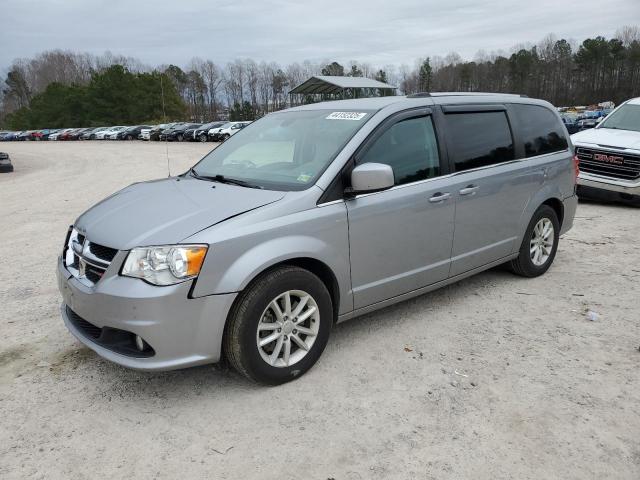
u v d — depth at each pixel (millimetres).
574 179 5699
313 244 3426
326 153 3756
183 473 2672
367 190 3508
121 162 24969
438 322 4367
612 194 9109
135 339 3102
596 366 3637
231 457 2781
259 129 4668
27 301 5082
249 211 3277
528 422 3029
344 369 3635
